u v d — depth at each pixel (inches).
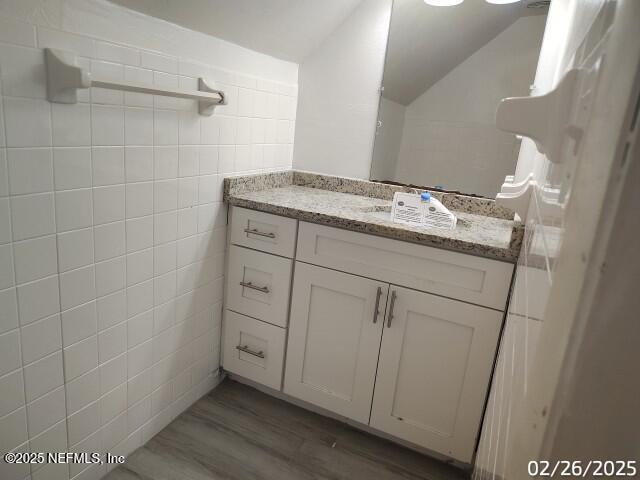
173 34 53.7
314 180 84.0
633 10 9.2
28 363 43.8
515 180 70.4
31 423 45.3
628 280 9.4
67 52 41.6
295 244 65.2
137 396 59.6
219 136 64.9
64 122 42.8
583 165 11.9
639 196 9.0
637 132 8.8
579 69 18.6
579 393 10.3
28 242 41.6
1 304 40.3
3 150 38.2
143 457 60.4
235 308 72.8
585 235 10.2
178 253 61.6
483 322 55.1
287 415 71.7
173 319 63.3
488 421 44.7
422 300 57.9
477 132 72.1
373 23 75.2
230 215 69.7
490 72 69.6
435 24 70.9
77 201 45.6
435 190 76.4
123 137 49.5
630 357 9.7
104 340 52.3
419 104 74.9
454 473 62.9
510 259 51.5
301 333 67.7
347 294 62.9
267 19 64.2
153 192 55.1
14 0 37.1
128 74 48.7
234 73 65.5
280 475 59.9
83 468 52.9
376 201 76.6
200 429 66.7
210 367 74.6
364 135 79.7
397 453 65.8
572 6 40.0
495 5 67.1
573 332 10.2
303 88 82.8
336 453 64.7
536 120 20.7
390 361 61.8
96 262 49.1
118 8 46.4
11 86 37.9
